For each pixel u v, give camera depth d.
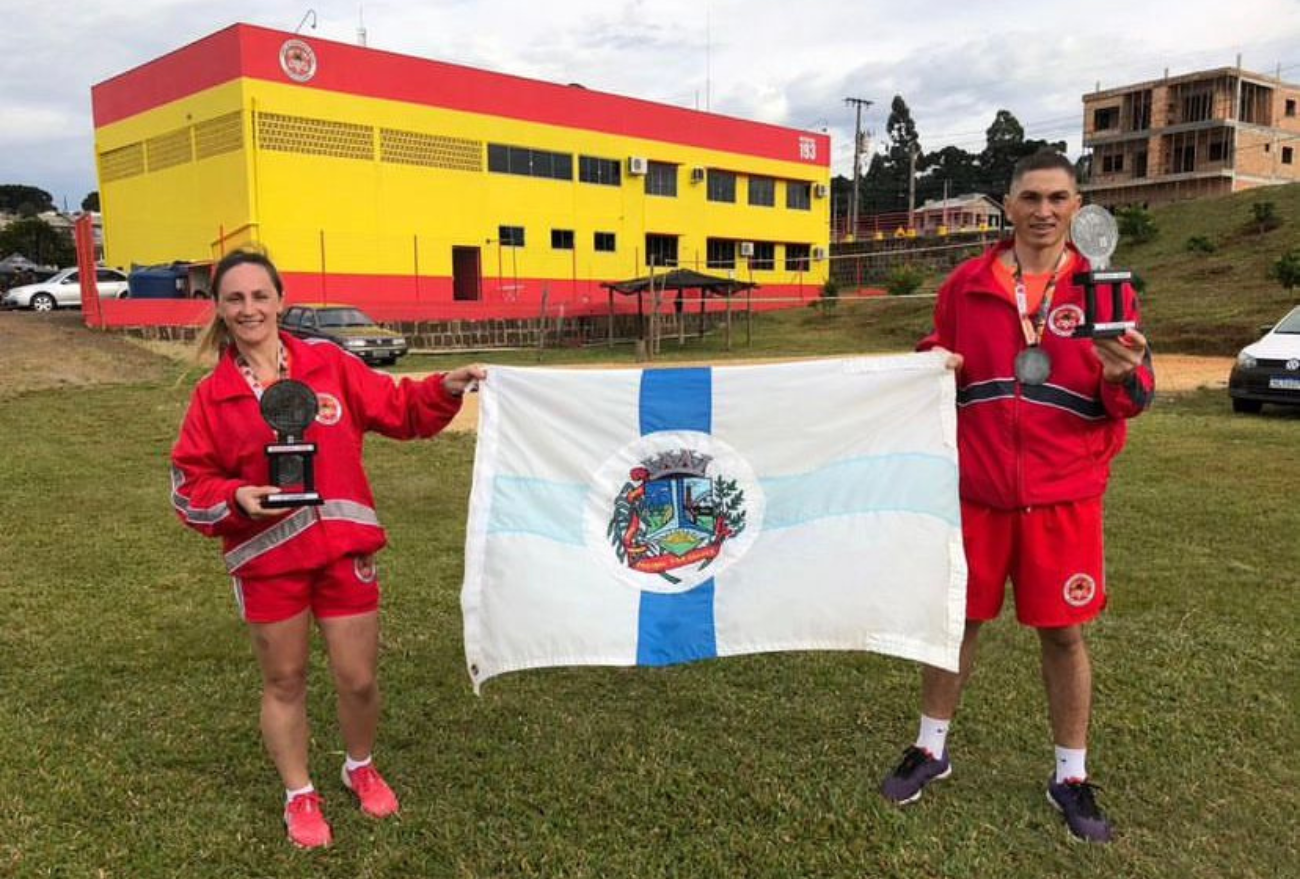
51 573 5.60
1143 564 5.59
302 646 2.92
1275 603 4.92
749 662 4.31
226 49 26.59
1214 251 31.55
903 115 98.62
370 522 2.94
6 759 3.41
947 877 2.78
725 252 41.12
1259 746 3.48
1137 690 3.93
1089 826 2.94
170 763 3.42
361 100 28.70
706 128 38.97
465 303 29.39
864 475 3.13
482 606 3.09
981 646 4.45
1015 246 2.98
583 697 3.99
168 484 8.10
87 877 2.76
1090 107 63.16
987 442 2.97
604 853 2.90
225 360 2.85
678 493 3.17
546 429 3.14
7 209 107.44
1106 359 2.71
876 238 50.19
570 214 34.69
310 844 2.93
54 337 21.20
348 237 28.77
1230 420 11.64
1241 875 2.77
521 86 32.78
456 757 3.49
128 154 31.23
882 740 3.60
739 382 3.17
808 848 2.91
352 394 2.99
